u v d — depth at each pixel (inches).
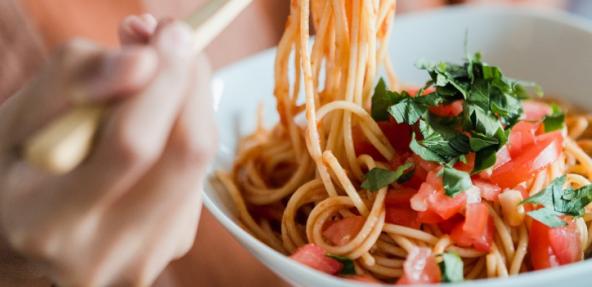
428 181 9.3
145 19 7.9
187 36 7.2
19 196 7.5
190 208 7.9
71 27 12.3
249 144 11.5
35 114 7.5
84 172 7.1
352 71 9.9
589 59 11.8
